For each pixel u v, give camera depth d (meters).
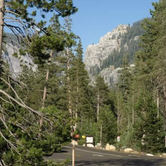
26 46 9.81
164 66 29.91
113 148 46.16
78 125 56.56
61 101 37.72
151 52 48.22
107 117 53.47
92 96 87.94
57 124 9.36
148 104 42.12
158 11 49.47
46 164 9.25
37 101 32.47
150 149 41.19
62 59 34.38
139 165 24.73
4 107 9.72
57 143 9.41
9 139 9.05
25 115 9.71
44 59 10.00
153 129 41.09
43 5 9.84
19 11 9.76
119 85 96.69
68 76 38.09
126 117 76.94
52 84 34.34
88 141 24.81
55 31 10.02
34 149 8.74
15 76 9.96
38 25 9.80
